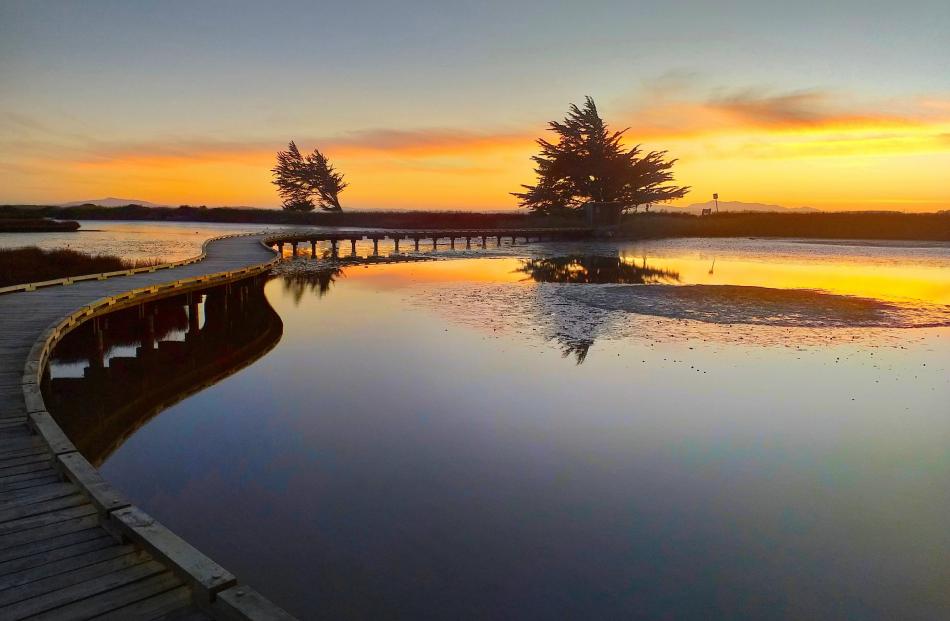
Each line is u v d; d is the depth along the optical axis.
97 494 4.56
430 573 5.37
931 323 16.91
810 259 38.25
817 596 5.10
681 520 6.39
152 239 49.31
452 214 89.81
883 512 6.61
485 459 8.00
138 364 13.59
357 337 15.60
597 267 33.50
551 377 11.77
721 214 74.56
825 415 9.74
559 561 5.58
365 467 7.75
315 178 90.06
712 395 10.70
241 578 5.28
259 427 9.31
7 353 9.02
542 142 70.12
